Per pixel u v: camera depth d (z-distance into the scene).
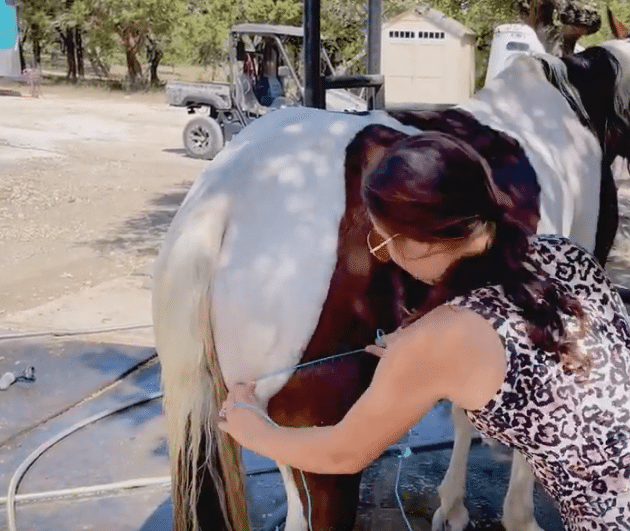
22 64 30.25
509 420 1.55
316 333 2.32
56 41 35.38
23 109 22.11
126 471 3.76
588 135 3.15
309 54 4.83
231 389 2.16
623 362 1.58
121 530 3.32
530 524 3.25
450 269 1.54
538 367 1.52
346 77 5.10
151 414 4.32
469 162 1.46
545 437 1.55
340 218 2.31
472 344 1.52
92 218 10.04
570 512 1.65
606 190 3.28
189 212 2.35
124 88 29.36
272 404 2.38
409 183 1.45
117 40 30.48
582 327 1.58
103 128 18.83
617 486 1.59
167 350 2.31
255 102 14.41
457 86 21.77
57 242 8.81
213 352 2.31
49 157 14.52
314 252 2.30
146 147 16.19
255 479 3.73
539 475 1.65
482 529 3.40
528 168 2.82
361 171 2.36
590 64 3.21
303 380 2.35
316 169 2.36
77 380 4.71
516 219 1.54
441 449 4.05
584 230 3.18
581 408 1.54
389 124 2.62
